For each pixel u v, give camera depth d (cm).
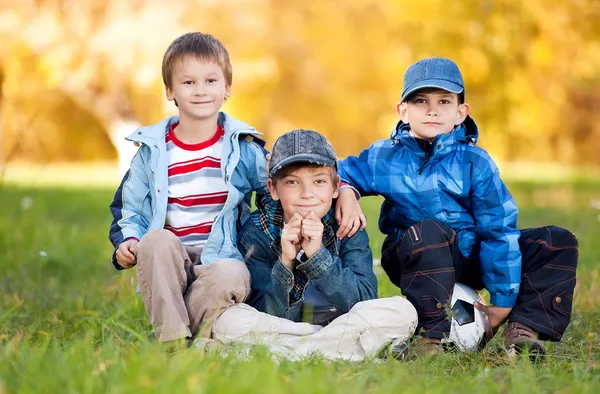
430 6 1619
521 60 1744
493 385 289
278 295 360
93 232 867
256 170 396
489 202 386
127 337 380
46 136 3142
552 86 1916
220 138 398
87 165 3272
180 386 251
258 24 2342
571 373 322
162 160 392
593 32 1791
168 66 393
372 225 787
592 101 2781
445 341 369
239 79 2356
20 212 963
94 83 2362
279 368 300
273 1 2464
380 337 362
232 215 389
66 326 433
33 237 793
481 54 1622
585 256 640
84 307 492
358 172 414
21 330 396
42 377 267
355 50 2631
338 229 386
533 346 362
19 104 2481
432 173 393
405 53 2095
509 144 2367
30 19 2230
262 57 2381
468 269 399
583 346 386
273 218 385
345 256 384
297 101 2891
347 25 2605
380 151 408
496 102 1781
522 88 1794
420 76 392
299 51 2527
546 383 308
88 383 258
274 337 362
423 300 371
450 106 393
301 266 358
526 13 1650
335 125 2970
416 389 275
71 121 3209
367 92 2753
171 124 409
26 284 598
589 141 2975
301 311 374
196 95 387
